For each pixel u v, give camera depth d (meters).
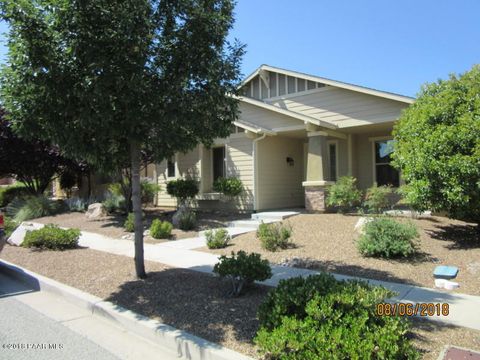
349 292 3.86
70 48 4.97
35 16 5.09
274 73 15.00
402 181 13.47
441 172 7.34
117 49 5.07
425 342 3.84
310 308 3.60
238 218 12.86
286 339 3.38
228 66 5.90
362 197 14.05
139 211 6.54
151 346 4.36
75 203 17.53
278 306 3.88
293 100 14.38
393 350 3.19
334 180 14.94
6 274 7.98
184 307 5.07
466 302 4.93
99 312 5.31
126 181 15.43
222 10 5.88
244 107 14.68
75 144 5.75
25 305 5.89
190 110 5.66
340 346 3.22
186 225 11.70
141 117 5.47
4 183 35.16
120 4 5.06
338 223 10.38
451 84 8.42
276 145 14.66
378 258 7.04
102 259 8.19
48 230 9.70
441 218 10.20
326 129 13.18
